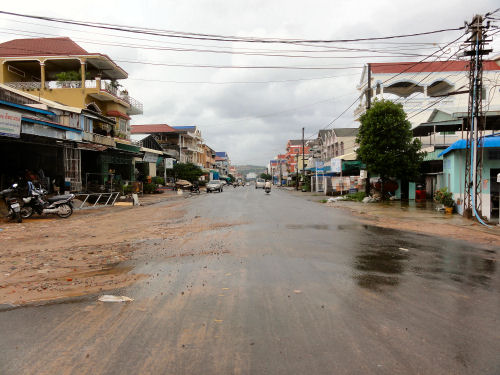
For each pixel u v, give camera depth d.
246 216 14.95
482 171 14.90
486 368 2.93
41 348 3.27
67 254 7.50
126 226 12.04
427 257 7.25
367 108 24.89
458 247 8.44
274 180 143.88
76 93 30.39
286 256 7.18
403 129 23.56
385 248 8.17
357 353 3.16
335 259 6.95
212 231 10.67
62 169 20.94
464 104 33.72
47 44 32.16
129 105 36.88
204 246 8.27
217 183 48.09
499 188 17.27
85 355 3.13
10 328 3.72
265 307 4.30
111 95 32.03
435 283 5.36
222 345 3.31
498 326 3.78
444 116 25.34
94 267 6.38
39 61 30.39
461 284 5.32
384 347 3.28
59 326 3.76
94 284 5.31
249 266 6.34
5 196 13.27
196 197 32.59
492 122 19.83
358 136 25.61
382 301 4.53
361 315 4.05
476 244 8.87
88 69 33.88
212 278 5.57
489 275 5.85
